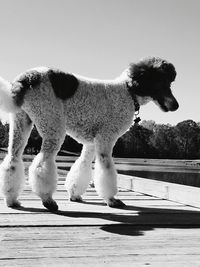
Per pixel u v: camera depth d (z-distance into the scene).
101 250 0.97
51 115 1.42
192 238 1.12
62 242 1.03
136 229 1.22
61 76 1.46
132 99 1.61
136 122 1.65
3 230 1.15
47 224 1.23
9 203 1.54
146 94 1.62
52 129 1.43
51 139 1.43
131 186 2.28
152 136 30.22
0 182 1.53
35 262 0.86
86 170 1.75
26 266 0.84
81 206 1.61
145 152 27.47
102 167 1.58
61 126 1.45
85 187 1.76
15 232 1.13
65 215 1.40
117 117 1.57
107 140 1.57
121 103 1.58
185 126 31.50
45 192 1.43
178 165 17.05
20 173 1.54
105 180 1.58
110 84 1.59
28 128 1.54
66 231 1.16
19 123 1.52
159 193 1.97
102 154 1.57
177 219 1.39
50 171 1.42
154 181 2.08
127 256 0.93
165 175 7.62
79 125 1.53
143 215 1.45
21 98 1.39
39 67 1.48
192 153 31.30
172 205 1.72
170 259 0.92
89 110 1.52
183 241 1.08
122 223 1.29
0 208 1.50
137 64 1.61
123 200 1.86
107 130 1.57
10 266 0.83
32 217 1.34
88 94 1.51
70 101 1.49
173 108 1.65
